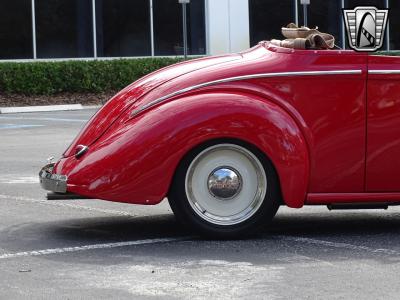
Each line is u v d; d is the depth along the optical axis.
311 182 7.63
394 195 7.73
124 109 7.60
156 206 9.55
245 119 7.41
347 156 7.62
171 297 5.90
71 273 6.57
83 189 7.46
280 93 7.55
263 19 31.78
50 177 7.67
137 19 29.62
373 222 8.54
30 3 27.86
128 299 5.86
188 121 7.39
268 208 7.60
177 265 6.78
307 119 7.56
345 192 7.69
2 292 6.07
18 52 27.81
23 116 23.00
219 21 31.06
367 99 7.61
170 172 7.44
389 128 7.63
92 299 5.88
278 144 7.45
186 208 7.54
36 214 9.09
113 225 8.45
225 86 7.54
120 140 7.46
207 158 7.51
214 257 7.03
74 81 27.39
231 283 6.23
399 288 6.05
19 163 13.28
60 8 28.39
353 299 5.80
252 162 7.54
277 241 7.62
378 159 7.66
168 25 30.14
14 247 7.48
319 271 6.55
